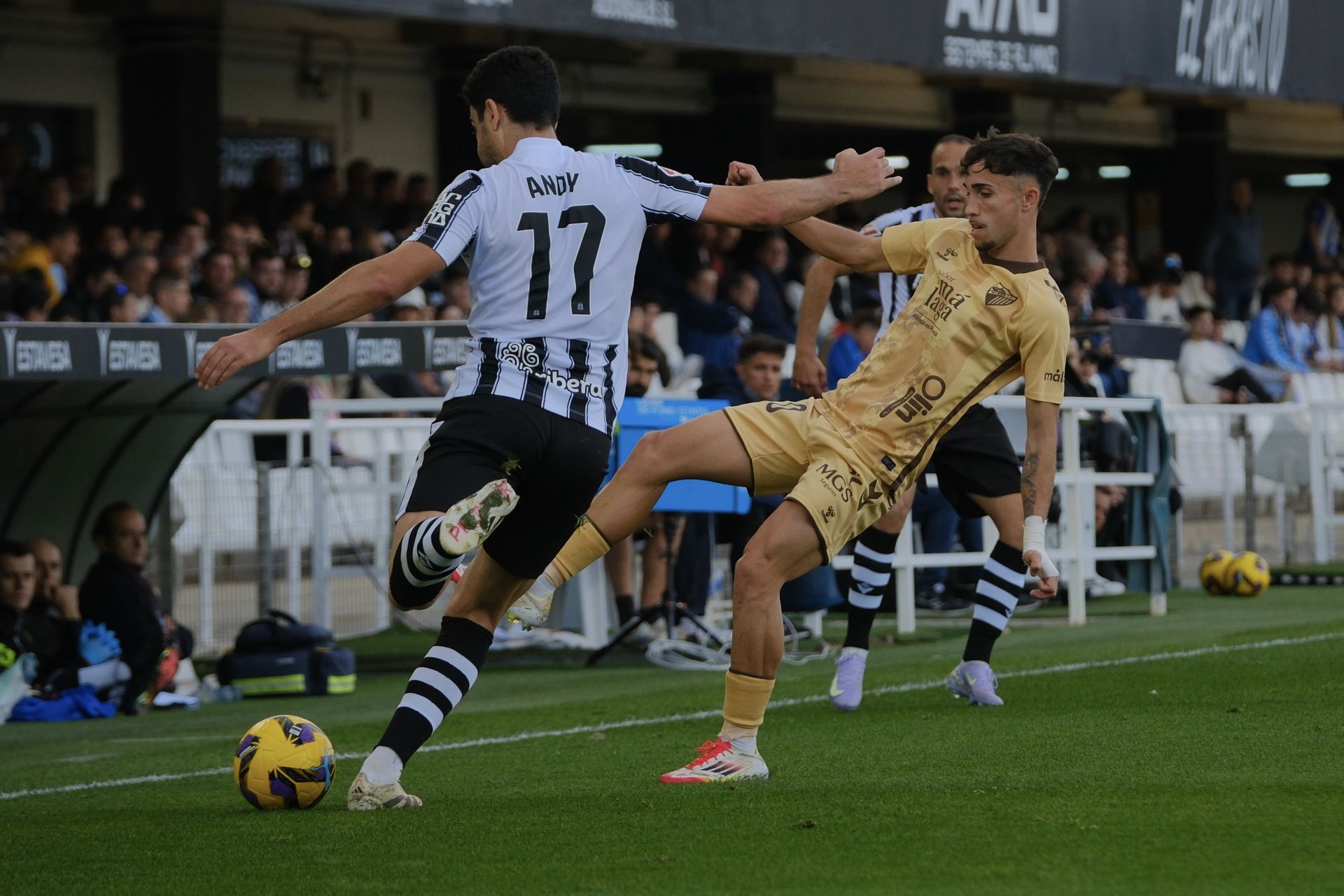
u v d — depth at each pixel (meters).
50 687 22.33
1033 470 14.85
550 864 10.82
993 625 18.14
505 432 12.00
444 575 11.49
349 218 39.50
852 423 14.27
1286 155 68.38
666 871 10.53
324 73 44.25
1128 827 11.33
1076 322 30.11
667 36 30.41
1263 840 10.84
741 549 26.14
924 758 14.65
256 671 23.64
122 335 20.59
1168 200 63.84
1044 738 15.49
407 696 12.98
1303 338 49.81
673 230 41.31
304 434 30.05
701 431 14.31
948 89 57.53
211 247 35.97
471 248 12.20
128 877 10.91
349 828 12.20
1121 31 39.66
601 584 27.66
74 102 40.41
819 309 18.11
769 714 18.19
